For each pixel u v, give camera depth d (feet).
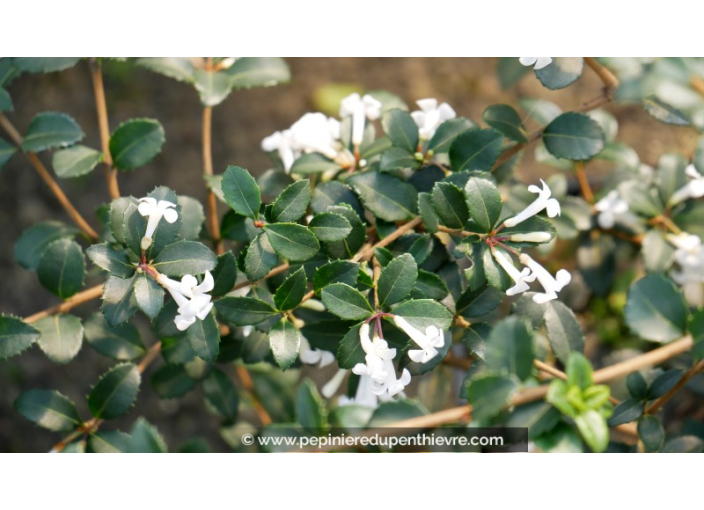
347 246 1.36
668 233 1.67
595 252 1.81
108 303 1.27
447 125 1.47
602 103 1.49
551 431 1.25
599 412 1.23
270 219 1.29
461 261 1.52
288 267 1.41
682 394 1.77
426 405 1.78
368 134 1.55
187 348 1.58
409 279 1.26
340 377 1.56
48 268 1.45
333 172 1.55
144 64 1.55
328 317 1.46
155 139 1.53
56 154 1.54
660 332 1.34
